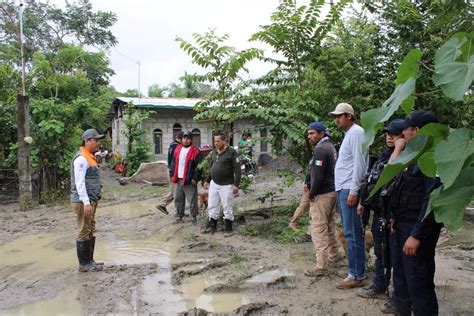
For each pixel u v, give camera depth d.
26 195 11.41
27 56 23.23
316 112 8.60
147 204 12.02
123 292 5.20
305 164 8.70
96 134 6.16
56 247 7.50
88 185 6.07
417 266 3.46
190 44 8.46
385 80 7.89
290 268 5.94
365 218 4.68
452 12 2.27
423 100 6.87
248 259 6.45
